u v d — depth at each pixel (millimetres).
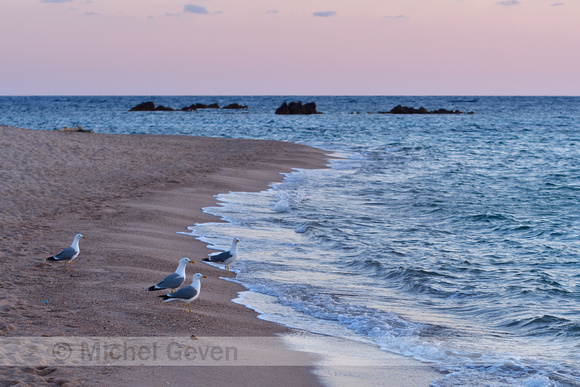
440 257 14516
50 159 25812
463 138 55625
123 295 9828
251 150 37125
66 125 67875
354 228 17547
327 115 106750
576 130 68188
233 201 20766
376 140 52250
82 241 13438
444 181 28469
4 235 13664
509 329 9594
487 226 18688
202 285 11234
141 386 6371
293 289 11320
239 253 13914
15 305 8992
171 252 13203
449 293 11594
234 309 9914
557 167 34688
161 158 30000
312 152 38562
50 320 8414
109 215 16531
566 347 8672
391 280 12430
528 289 11812
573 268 13734
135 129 63000
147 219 16344
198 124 73188
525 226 18562
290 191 23672
